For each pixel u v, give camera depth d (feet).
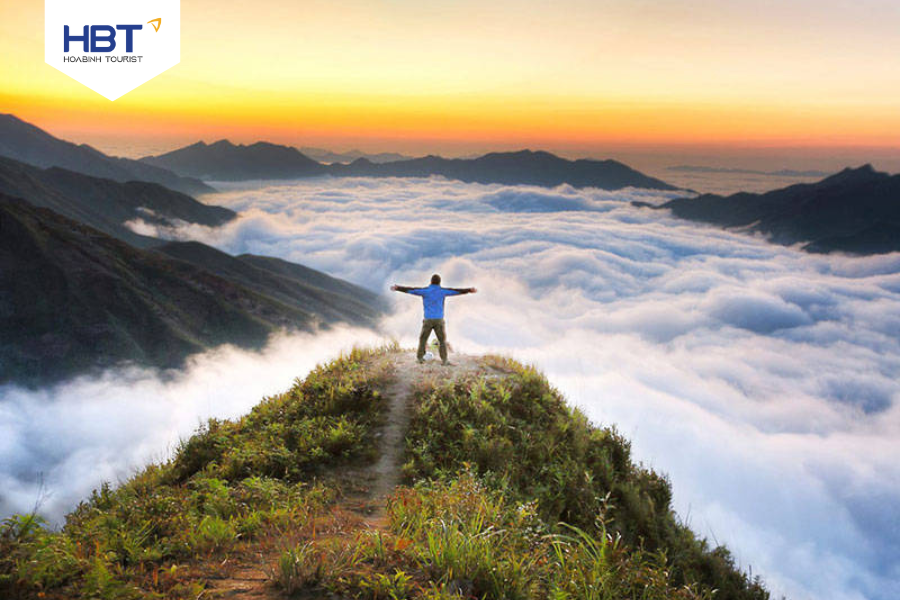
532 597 12.04
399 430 33.99
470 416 34.94
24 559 11.23
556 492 28.09
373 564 12.87
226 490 22.17
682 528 30.48
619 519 27.84
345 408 36.94
